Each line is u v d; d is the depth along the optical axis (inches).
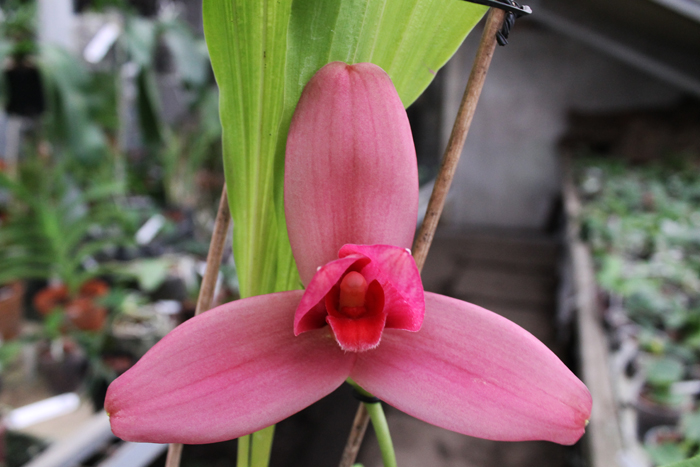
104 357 31.0
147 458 19.6
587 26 53.0
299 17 6.9
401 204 6.6
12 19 36.7
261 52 7.1
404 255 6.2
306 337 6.5
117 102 44.6
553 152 92.6
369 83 6.6
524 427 6.0
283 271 8.2
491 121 94.3
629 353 25.9
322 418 36.4
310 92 6.5
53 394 29.3
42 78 33.4
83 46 49.7
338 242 6.6
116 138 47.9
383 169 6.5
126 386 5.8
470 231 95.3
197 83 43.5
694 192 51.9
